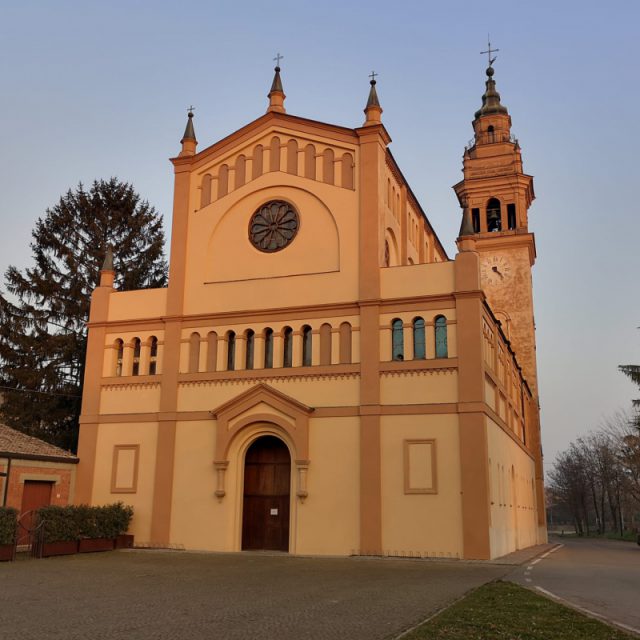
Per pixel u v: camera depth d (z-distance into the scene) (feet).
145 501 110.73
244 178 120.26
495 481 105.40
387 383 102.12
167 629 40.65
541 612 45.65
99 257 178.91
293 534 101.24
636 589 62.49
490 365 111.24
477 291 100.73
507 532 118.73
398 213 126.21
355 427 102.27
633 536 258.98
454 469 96.53
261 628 41.04
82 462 115.34
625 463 246.47
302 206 115.14
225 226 119.14
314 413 104.47
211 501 107.34
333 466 101.86
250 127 121.19
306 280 111.24
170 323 116.67
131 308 120.57
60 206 179.42
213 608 48.80
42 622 42.88
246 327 112.88
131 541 108.47
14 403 159.84
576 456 365.61
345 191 112.88
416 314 103.65
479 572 77.77
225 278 116.47
